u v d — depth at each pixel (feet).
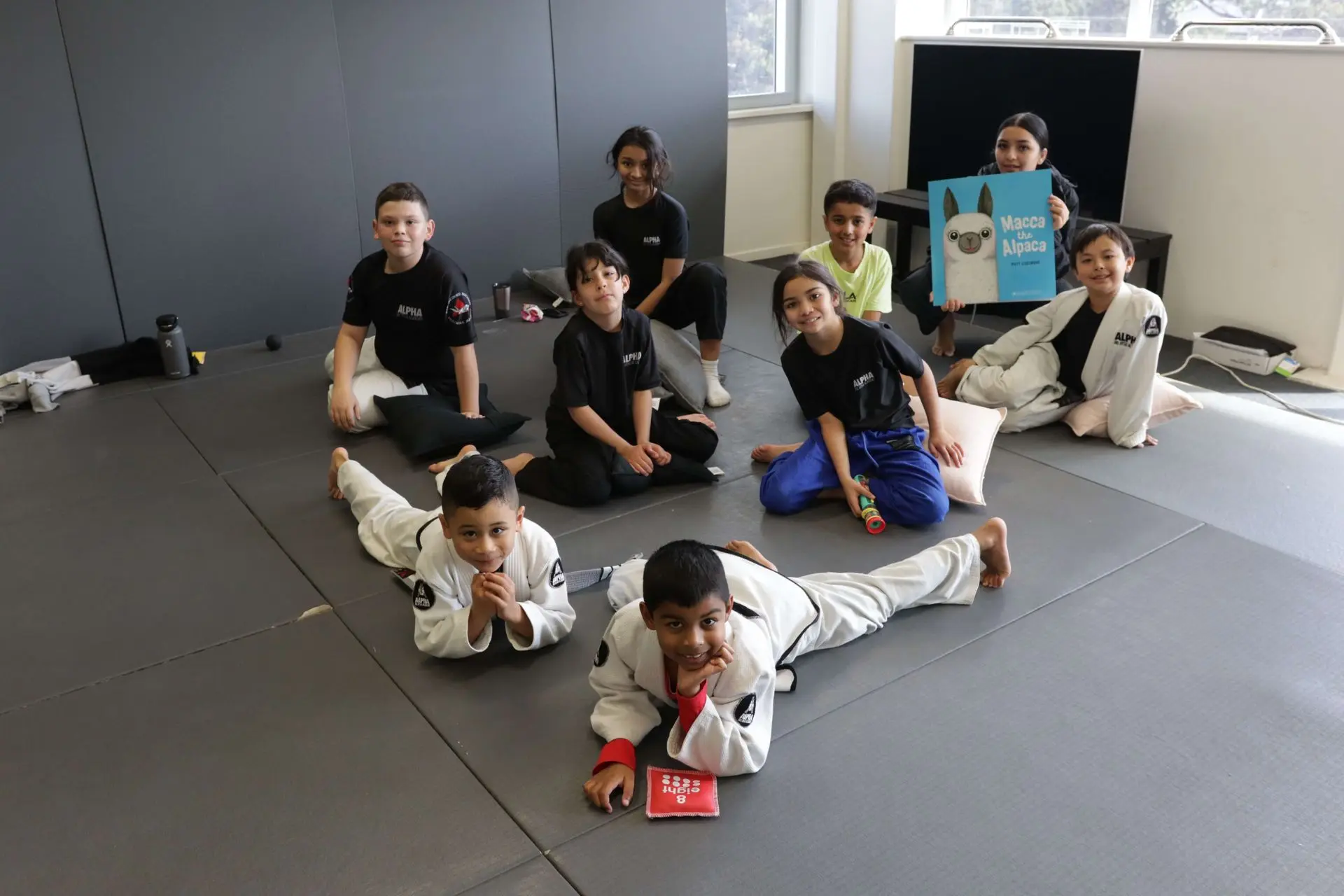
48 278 11.98
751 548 7.23
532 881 5.24
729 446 10.12
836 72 16.74
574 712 6.43
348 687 6.71
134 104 11.92
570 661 6.91
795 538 8.38
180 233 12.57
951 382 10.80
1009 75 14.06
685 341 11.10
